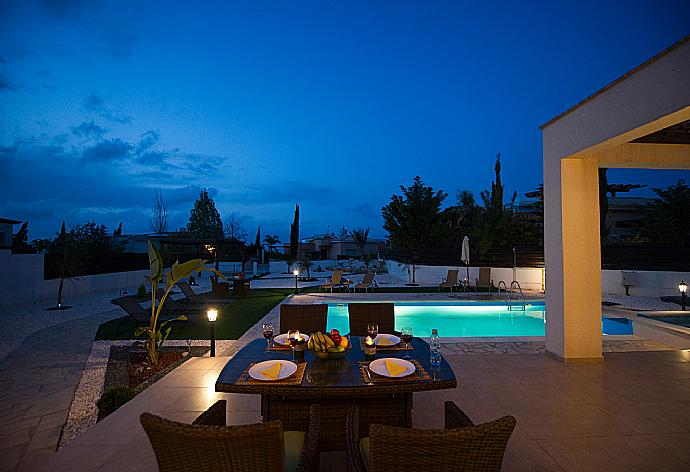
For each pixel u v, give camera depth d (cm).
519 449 283
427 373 261
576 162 499
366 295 1270
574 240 497
